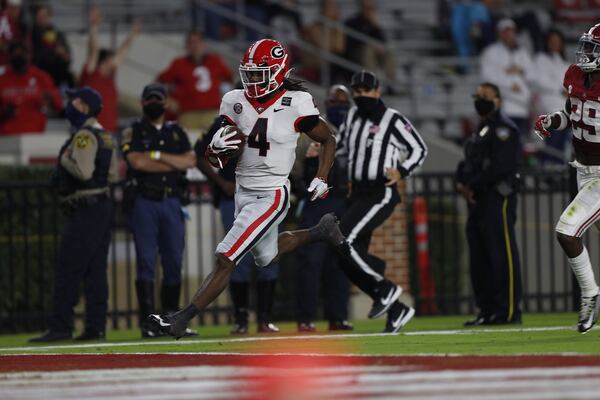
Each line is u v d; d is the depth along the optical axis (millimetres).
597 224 36344
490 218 46188
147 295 45312
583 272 35562
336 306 46969
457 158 69188
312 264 46688
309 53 74750
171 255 45781
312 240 37312
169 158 45188
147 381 27062
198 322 58000
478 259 47094
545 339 36281
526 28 79562
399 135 41500
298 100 34156
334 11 75750
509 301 46344
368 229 41219
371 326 49094
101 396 24750
